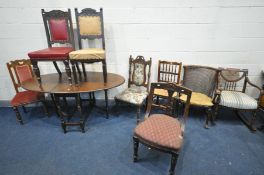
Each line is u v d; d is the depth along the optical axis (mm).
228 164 1787
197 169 1727
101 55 2080
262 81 2775
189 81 2605
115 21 2527
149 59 2730
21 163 1792
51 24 2373
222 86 2705
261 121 2529
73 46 2451
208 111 2279
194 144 2064
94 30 2387
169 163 1804
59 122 2500
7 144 2061
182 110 2795
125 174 1673
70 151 1953
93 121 2514
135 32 2584
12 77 2463
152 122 1713
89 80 2373
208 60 2713
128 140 2137
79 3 2451
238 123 2494
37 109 2865
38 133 2260
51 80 2369
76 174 1669
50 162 1805
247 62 2691
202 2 2400
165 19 2506
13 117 2641
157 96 2521
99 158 1858
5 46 2637
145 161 1823
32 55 2014
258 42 2564
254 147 2021
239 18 2453
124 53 2705
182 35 2580
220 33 2545
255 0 2346
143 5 2443
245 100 2248
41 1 2428
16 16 2482
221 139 2154
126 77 2852
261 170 1716
